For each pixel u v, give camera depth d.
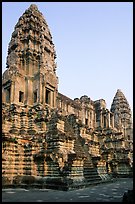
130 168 58.94
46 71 48.12
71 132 42.44
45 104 45.22
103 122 69.12
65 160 32.78
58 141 34.16
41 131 39.31
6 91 46.06
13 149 33.81
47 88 47.44
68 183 28.72
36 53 49.78
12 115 40.81
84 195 24.05
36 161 33.72
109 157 55.59
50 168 32.41
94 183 34.38
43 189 29.52
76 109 61.88
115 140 64.00
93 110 69.19
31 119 41.03
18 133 38.59
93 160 40.91
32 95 45.78
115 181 43.84
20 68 48.19
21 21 52.50
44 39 52.41
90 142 47.44
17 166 33.53
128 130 91.81
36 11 54.28
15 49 50.00
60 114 40.78
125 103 97.00
